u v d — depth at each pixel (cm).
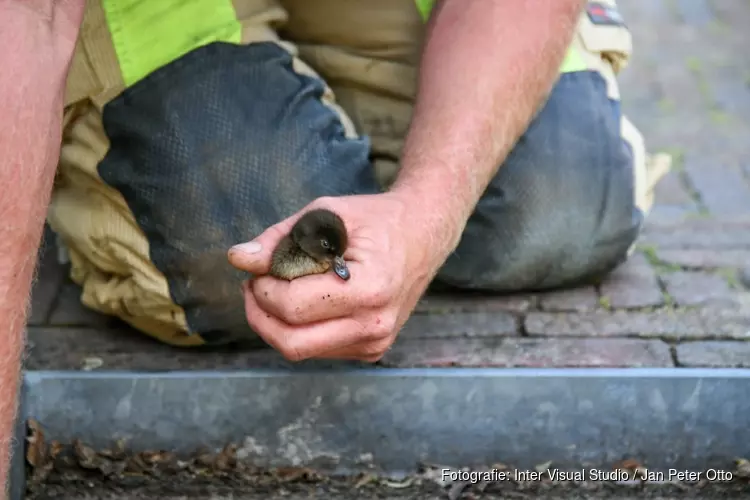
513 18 242
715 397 248
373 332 227
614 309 268
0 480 219
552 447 249
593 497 247
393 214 230
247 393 248
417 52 266
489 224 264
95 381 248
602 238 267
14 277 218
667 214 290
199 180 251
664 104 324
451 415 248
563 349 260
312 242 225
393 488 248
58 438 248
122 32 254
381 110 269
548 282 269
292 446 249
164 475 248
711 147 308
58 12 222
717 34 359
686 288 272
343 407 248
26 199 218
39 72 219
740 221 288
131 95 253
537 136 264
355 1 266
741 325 265
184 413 248
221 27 256
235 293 254
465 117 238
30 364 258
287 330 226
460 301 270
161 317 257
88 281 262
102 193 255
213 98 253
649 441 249
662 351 260
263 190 252
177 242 252
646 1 390
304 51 271
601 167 265
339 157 255
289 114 255
